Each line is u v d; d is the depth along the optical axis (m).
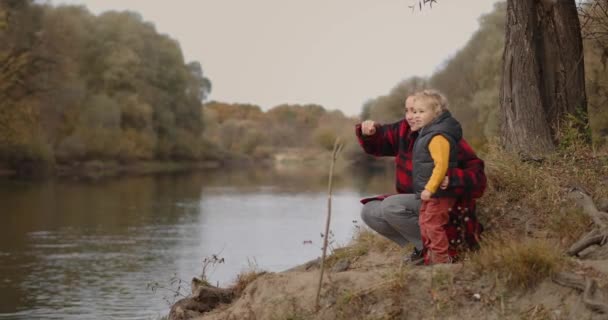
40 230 23.28
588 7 10.05
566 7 8.73
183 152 76.12
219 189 43.47
